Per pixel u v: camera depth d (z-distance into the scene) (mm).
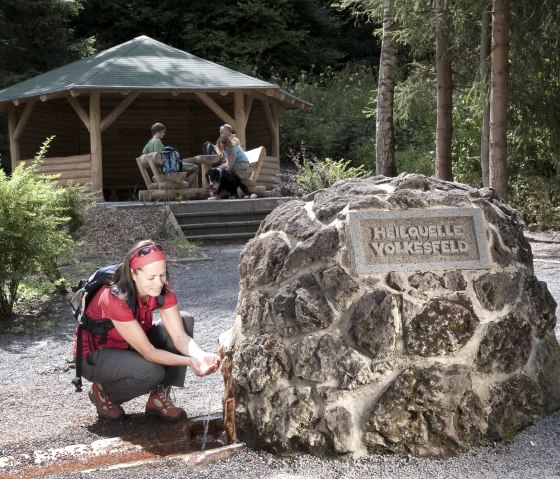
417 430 3465
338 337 3518
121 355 4012
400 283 3562
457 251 3693
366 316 3500
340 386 3461
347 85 28016
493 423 3584
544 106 13672
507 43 11531
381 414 3436
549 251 11500
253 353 3652
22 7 22516
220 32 30453
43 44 23500
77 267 9250
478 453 3480
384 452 3473
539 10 12414
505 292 3719
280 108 19453
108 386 4148
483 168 13266
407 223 3701
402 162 22250
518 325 3709
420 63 15398
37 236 7559
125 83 16125
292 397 3543
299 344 3555
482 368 3605
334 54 32031
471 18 13305
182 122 22078
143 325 4008
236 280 9328
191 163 15398
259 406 3613
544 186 15555
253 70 29828
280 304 3629
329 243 3635
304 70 31047
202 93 16953
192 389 5004
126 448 3771
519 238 3936
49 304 8289
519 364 3689
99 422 4277
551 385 3844
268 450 3576
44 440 3996
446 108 13734
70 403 4832
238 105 17297
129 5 31625
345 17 33938
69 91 15867
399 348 3516
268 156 18844
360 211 3686
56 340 6828
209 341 6453
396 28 15281
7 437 4121
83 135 21469
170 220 12852
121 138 21578
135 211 13148
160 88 16266
